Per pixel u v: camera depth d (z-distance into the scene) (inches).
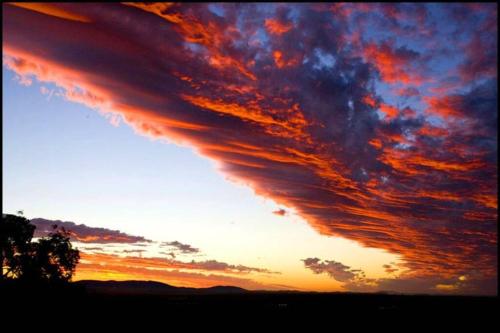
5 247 2079.2
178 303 3836.1
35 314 1781.5
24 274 2121.1
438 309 4138.8
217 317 2534.5
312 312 3353.8
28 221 2191.2
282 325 2348.7
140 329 1851.6
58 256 2256.4
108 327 1761.8
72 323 1765.5
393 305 4896.7
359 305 4877.0
